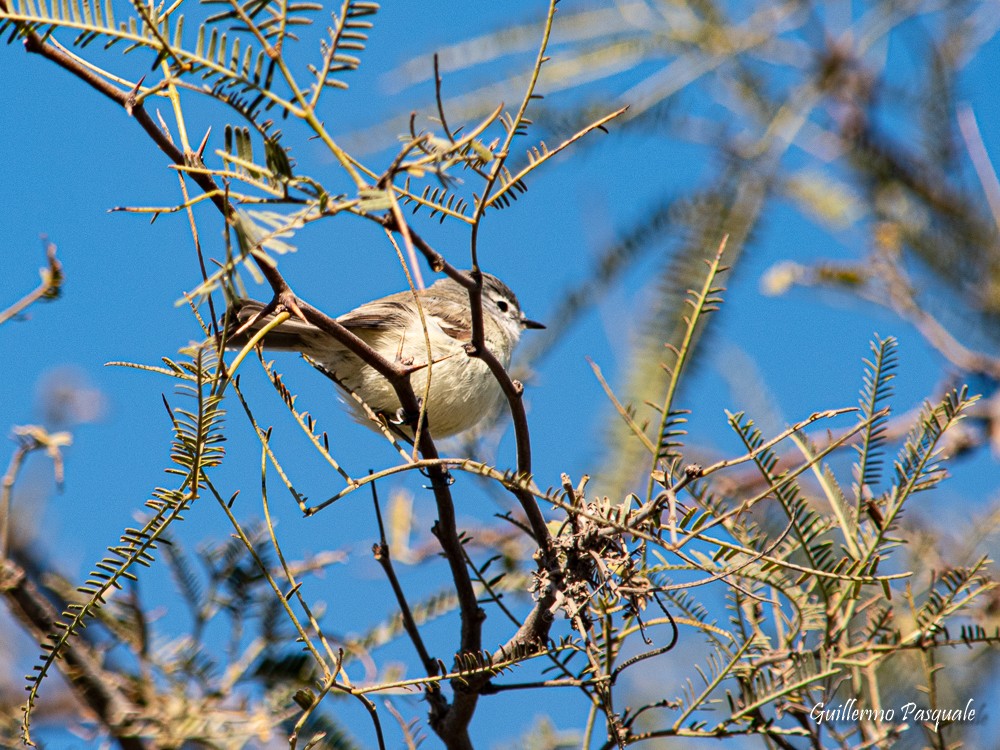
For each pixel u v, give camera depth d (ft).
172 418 18.99
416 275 15.58
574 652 22.31
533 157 18.85
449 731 23.61
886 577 19.53
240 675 28.96
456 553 23.79
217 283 15.53
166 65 17.52
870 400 21.94
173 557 30.04
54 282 25.73
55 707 28.91
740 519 23.22
